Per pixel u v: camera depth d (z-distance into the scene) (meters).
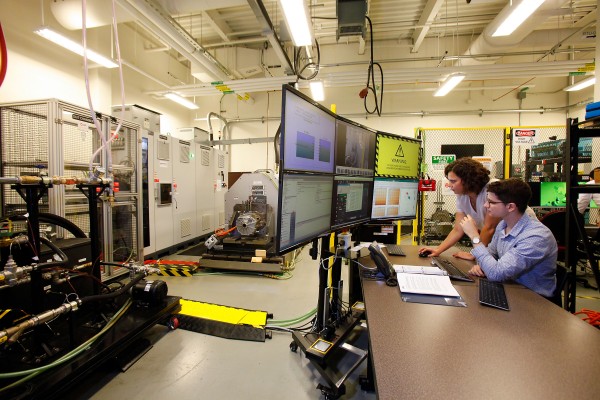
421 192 3.38
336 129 1.50
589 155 3.46
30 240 1.49
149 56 5.63
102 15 3.37
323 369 1.54
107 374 1.71
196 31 5.31
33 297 1.47
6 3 3.31
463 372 0.70
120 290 1.84
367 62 4.65
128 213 3.34
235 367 1.77
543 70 4.07
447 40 5.96
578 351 0.79
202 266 3.58
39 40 3.65
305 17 2.94
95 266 1.92
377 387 0.65
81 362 1.45
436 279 1.35
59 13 3.40
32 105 2.58
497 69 4.11
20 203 2.70
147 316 1.95
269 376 1.69
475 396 0.62
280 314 2.46
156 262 3.64
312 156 1.31
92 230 1.91
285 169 1.12
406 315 1.02
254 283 3.23
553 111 6.11
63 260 1.52
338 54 6.25
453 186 1.99
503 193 1.51
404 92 6.45
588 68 4.00
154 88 5.78
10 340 1.20
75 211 2.78
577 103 5.83
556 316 1.02
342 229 1.63
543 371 0.71
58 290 1.81
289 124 1.12
